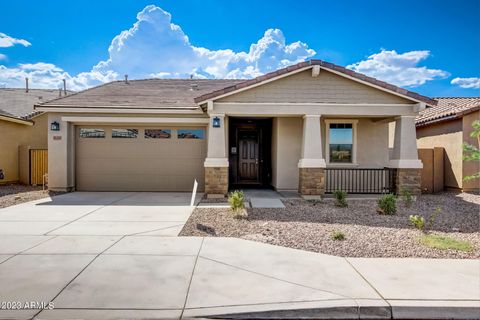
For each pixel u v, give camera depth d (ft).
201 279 13.61
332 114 34.91
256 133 47.14
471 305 11.52
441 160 41.50
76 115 39.06
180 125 40.24
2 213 26.76
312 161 34.68
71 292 12.33
